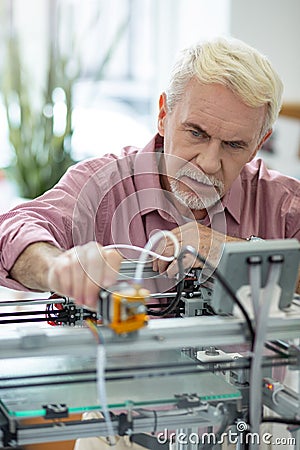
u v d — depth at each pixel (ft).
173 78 5.07
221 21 12.66
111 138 14.61
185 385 3.73
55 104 13.33
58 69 13.25
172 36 13.93
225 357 4.23
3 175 14.07
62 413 3.40
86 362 3.87
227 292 3.56
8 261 4.36
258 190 6.00
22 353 3.41
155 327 3.57
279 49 12.36
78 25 13.96
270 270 3.53
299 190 6.14
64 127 13.25
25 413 3.36
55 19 14.06
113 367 3.60
